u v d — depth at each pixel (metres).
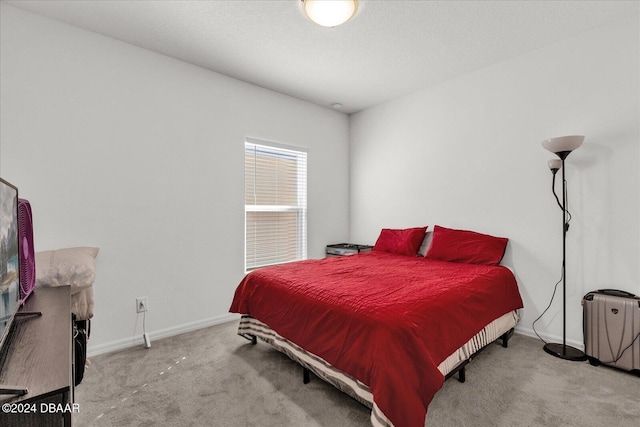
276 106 3.40
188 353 2.28
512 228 2.70
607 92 2.20
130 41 2.40
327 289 1.86
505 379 1.89
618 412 1.58
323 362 1.68
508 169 2.72
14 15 1.99
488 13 2.06
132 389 1.81
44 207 2.08
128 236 2.43
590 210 2.28
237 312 2.36
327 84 3.22
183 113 2.71
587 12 2.05
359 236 4.11
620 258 2.16
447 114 3.15
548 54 2.47
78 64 2.21
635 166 2.10
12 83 1.98
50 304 1.32
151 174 2.54
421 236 3.24
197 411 1.61
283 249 3.59
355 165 4.14
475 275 2.23
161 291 2.59
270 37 2.34
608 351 2.00
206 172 2.86
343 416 1.57
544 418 1.53
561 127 2.41
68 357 0.87
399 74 2.99
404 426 1.22
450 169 3.13
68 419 0.76
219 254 2.95
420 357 1.33
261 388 1.82
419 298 1.67
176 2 1.95
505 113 2.73
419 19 2.12
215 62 2.74
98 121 2.29
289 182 3.63
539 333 2.53
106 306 2.33
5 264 0.98
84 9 2.02
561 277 2.42
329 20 2.04
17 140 1.99
